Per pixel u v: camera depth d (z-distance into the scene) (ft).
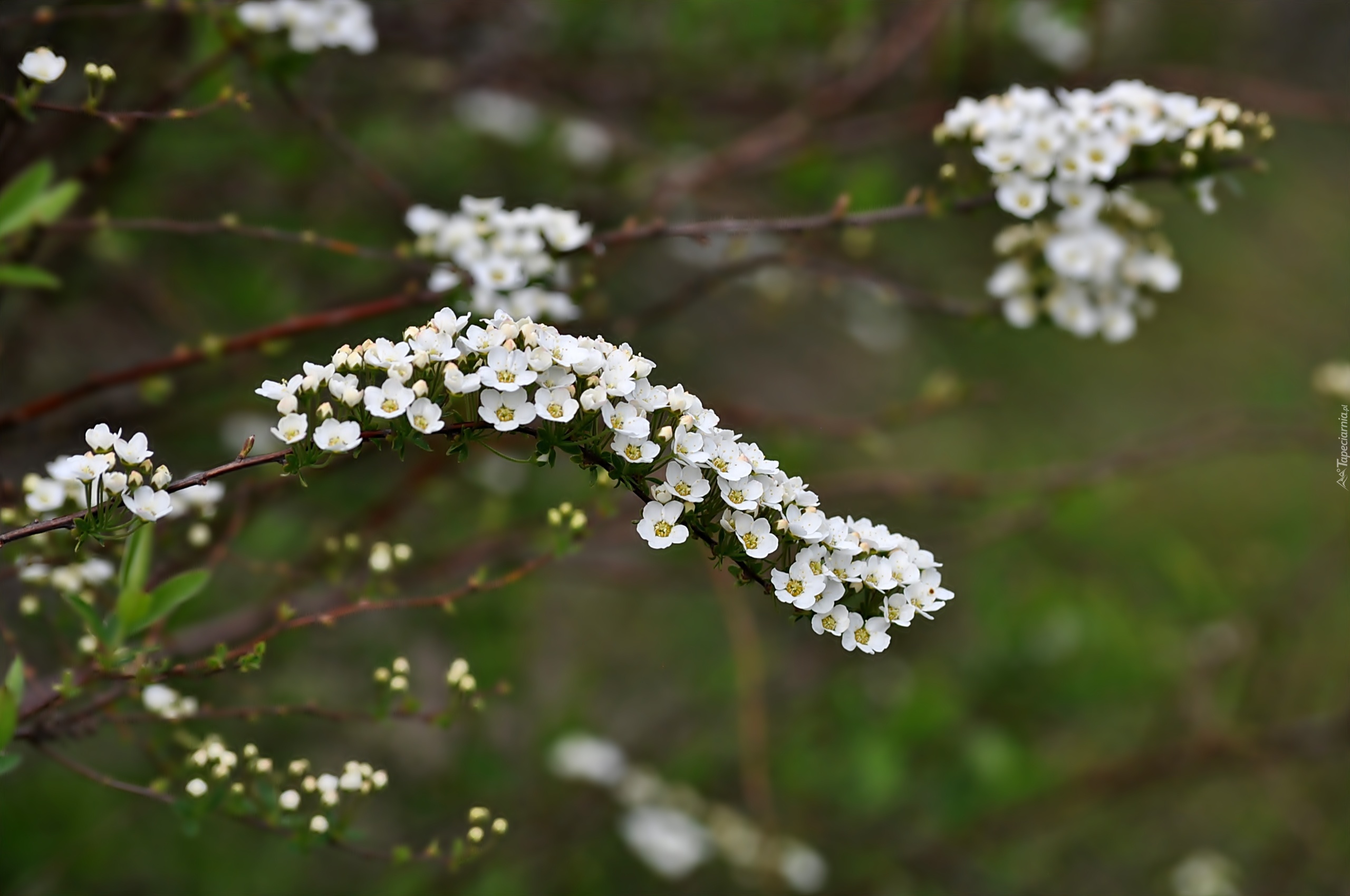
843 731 20.85
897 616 7.70
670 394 7.64
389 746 19.36
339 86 19.39
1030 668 21.02
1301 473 28.17
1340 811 22.65
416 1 19.98
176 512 11.91
